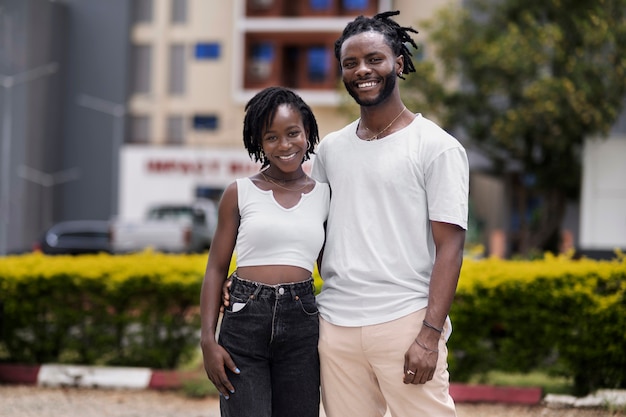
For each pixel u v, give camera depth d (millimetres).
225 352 3447
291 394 3543
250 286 3469
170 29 25938
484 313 6383
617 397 6004
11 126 24953
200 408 6148
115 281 6953
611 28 14672
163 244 17406
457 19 16781
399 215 3459
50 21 25672
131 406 6195
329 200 3635
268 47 24984
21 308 7051
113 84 25953
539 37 15148
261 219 3479
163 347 7062
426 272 3490
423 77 16797
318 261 3734
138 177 24781
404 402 3459
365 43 3467
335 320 3500
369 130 3605
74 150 26109
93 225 18562
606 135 14977
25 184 25000
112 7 25984
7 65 24984
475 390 6352
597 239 12766
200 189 24609
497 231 20453
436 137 3441
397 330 3395
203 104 25750
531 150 16625
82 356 7113
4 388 6762
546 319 6293
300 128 3543
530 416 5887
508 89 16125
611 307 6129
